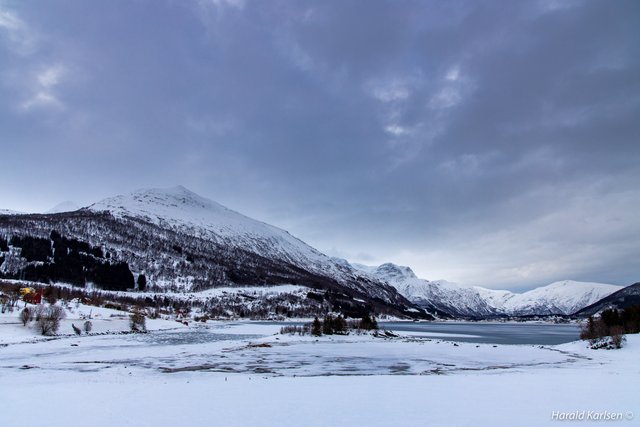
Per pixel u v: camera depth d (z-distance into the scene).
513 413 24.88
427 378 43.59
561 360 67.38
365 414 25.11
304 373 51.16
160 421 23.61
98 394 32.16
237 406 27.67
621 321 100.38
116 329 125.44
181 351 74.44
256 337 110.38
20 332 99.12
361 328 126.56
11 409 26.45
